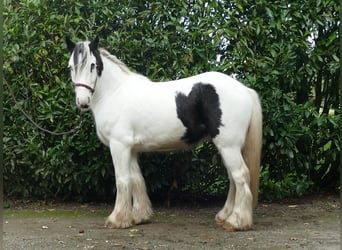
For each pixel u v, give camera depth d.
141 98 4.14
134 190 4.37
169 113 4.08
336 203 5.31
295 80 5.00
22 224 4.43
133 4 5.04
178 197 5.57
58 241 3.80
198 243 3.69
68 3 5.02
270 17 4.89
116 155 4.16
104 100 4.22
